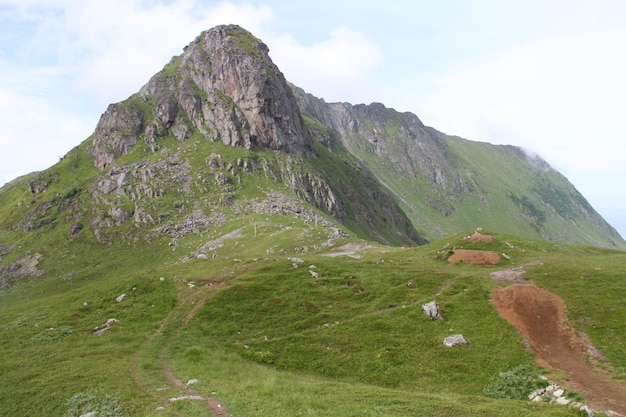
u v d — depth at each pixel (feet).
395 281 184.65
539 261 210.18
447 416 82.07
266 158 654.94
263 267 201.98
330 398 89.97
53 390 99.40
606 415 85.46
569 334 131.13
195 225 520.42
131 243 517.96
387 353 128.06
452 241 263.08
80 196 645.10
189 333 142.82
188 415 80.28
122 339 138.10
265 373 113.09
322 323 150.71
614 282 162.20
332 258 241.55
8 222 642.22
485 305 152.46
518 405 90.17
